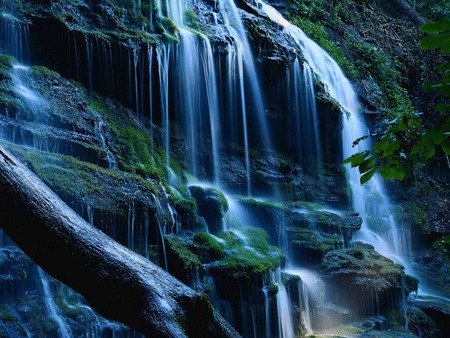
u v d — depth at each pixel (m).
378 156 3.13
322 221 10.38
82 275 1.94
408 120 3.18
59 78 8.55
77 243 1.94
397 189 15.03
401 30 21.34
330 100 12.91
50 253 1.92
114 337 6.49
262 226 9.79
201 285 7.43
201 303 2.01
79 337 6.20
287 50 12.34
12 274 6.03
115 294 1.95
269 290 8.02
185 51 10.60
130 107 9.91
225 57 11.23
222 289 7.69
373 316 9.78
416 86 19.78
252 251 8.50
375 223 13.28
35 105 7.71
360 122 14.57
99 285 1.95
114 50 9.61
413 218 14.35
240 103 11.52
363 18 20.73
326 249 9.73
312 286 9.06
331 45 16.33
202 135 10.91
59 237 1.92
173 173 9.57
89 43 9.34
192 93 10.70
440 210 15.30
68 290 6.54
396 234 13.78
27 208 1.91
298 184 11.90
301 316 8.63
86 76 9.40
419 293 12.06
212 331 2.02
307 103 12.62
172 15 11.08
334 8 18.72
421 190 15.60
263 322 7.97
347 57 17.16
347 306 9.56
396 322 9.98
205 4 12.04
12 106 7.36
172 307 1.97
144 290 1.97
